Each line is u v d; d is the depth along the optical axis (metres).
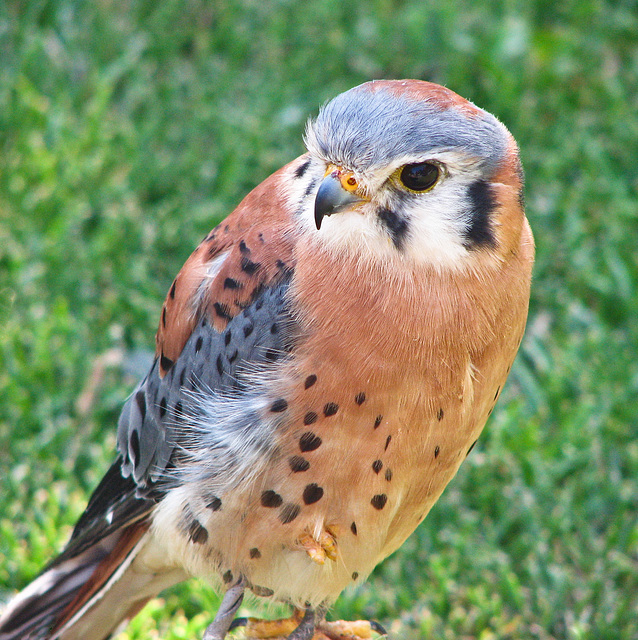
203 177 12.02
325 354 5.89
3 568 8.57
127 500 6.98
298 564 6.53
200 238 11.35
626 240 11.91
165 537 6.72
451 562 8.99
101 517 7.09
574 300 11.36
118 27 13.61
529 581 9.02
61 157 11.88
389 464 6.10
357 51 13.64
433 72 13.48
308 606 7.07
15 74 12.80
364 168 5.70
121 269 10.95
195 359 6.57
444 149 5.67
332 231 5.91
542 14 14.62
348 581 6.78
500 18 14.18
